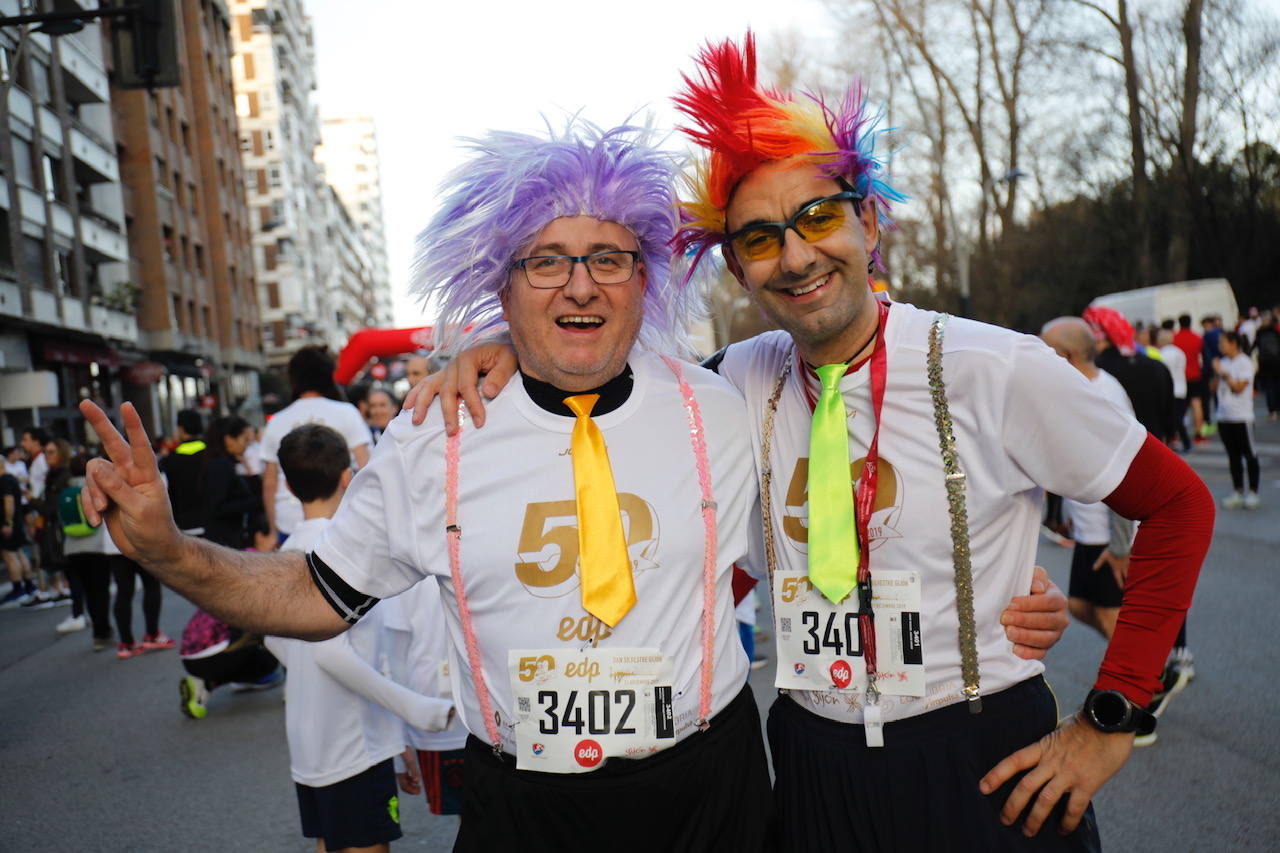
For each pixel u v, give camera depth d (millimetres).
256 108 58000
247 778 4297
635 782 1748
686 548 1803
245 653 5266
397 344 10586
